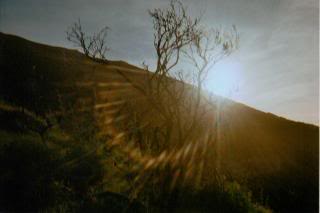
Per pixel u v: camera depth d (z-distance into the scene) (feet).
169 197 51.85
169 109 53.72
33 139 53.67
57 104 93.15
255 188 94.84
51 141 59.62
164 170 53.57
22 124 65.16
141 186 52.80
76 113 76.69
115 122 71.97
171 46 53.26
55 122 72.59
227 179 68.74
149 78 53.98
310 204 114.52
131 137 64.69
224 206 55.31
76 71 124.67
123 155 61.77
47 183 43.24
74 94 102.12
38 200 40.70
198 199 54.39
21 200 39.99
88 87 107.96
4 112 69.26
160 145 55.93
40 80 107.55
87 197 44.19
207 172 57.41
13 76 105.40
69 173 47.62
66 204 41.81
